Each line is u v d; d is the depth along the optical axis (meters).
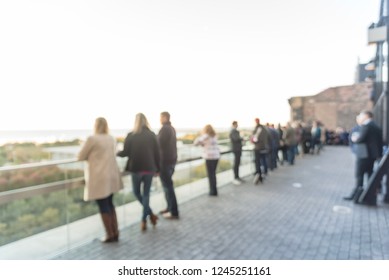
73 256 3.81
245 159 10.02
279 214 5.61
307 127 17.53
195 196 7.14
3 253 3.51
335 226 4.91
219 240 4.30
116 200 4.90
